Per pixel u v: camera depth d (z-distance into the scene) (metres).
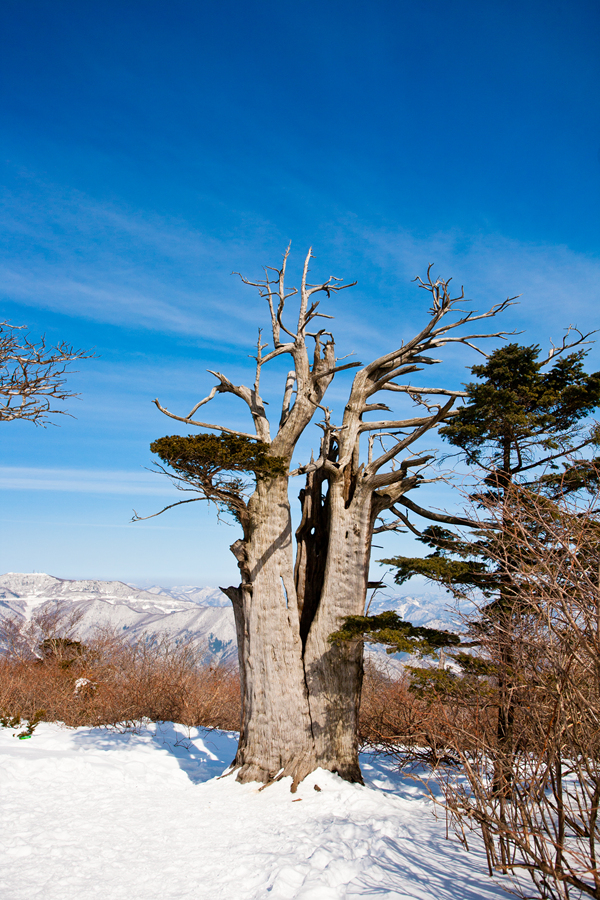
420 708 12.11
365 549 11.52
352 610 11.16
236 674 21.92
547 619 4.77
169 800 9.41
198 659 20.12
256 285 13.12
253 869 6.06
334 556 11.36
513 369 10.72
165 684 16.86
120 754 11.94
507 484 9.59
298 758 10.29
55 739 12.62
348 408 12.42
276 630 10.93
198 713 16.69
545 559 5.09
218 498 10.72
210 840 7.36
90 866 6.30
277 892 5.19
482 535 7.89
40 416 10.85
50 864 6.27
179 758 12.45
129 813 8.45
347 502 11.83
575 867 4.92
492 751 5.68
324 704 10.70
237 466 9.95
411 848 6.06
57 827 7.50
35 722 13.34
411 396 12.93
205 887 5.73
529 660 5.46
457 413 11.23
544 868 4.29
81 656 20.06
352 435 12.23
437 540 10.53
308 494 12.62
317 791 9.53
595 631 4.38
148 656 18.78
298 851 6.45
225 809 8.91
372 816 8.01
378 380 12.56
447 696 8.04
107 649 21.72
